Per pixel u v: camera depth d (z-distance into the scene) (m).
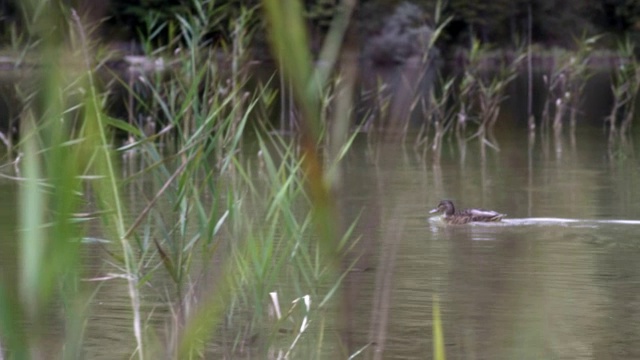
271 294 10.36
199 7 12.84
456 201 20.73
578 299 12.57
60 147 4.33
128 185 20.95
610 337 10.94
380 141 29.28
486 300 12.49
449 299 12.43
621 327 11.30
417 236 16.75
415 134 34.34
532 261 14.90
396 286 13.05
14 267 12.38
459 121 33.09
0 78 30.06
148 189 20.41
